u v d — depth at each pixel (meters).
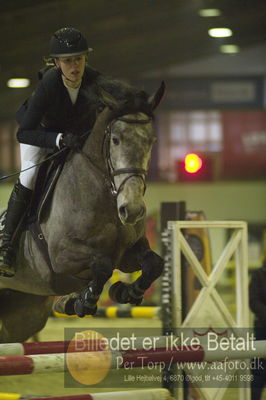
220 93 43.66
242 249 9.92
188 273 10.57
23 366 6.81
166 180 41.47
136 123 7.46
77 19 27.36
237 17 30.25
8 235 8.53
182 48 34.06
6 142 43.91
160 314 11.33
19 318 9.99
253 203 41.44
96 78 8.37
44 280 8.52
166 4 28.02
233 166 42.97
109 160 7.59
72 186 8.02
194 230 10.69
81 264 7.92
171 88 43.50
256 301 10.45
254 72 44.12
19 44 27.83
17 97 37.47
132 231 8.09
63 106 8.24
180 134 45.59
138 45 32.44
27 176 8.56
